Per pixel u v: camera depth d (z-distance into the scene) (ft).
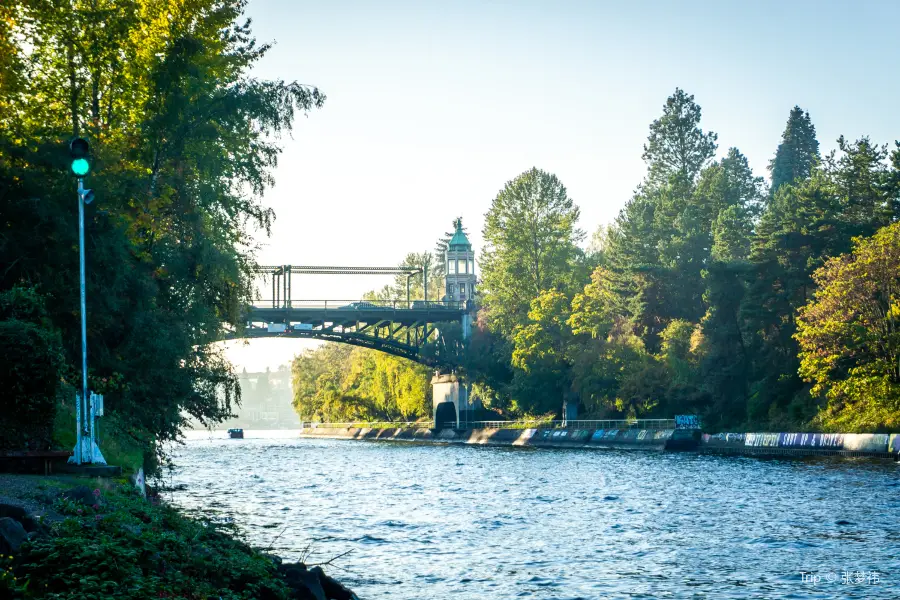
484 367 413.80
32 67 129.70
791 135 542.98
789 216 302.04
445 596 75.61
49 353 92.27
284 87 134.62
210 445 461.37
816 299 276.82
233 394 142.61
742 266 305.12
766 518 112.78
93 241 114.62
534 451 311.27
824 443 229.66
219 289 137.69
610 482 172.45
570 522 116.98
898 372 230.68
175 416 134.72
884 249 235.81
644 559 89.56
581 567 86.53
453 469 224.94
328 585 63.31
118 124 137.69
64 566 43.19
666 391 318.24
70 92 131.54
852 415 236.22
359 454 320.91
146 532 53.72
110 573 43.32
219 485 180.04
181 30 134.10
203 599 47.16
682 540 99.76
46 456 83.15
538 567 87.10
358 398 558.15
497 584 79.87
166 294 132.16
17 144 119.03
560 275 409.49
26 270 112.06
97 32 128.16
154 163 130.82
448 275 451.12
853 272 238.89
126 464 95.40
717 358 302.04
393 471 221.25
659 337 363.56
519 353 375.66
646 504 133.28
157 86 128.77
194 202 132.77
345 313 384.88
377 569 87.10
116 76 133.49
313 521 119.96
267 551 89.81
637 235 433.48
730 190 486.38
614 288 389.19
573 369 354.74
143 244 129.39
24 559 43.86
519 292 406.41
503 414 420.36
